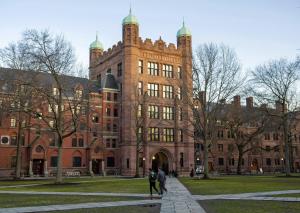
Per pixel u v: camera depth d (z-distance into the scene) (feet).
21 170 227.61
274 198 79.36
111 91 268.41
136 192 98.53
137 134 223.51
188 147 272.92
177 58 282.77
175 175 227.61
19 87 153.28
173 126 272.31
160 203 72.69
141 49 269.85
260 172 326.03
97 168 257.34
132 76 260.42
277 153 369.50
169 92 276.41
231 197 82.53
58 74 146.10
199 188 110.73
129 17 266.77
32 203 73.10
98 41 315.37
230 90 182.09
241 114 245.86
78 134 250.57
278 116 211.00
